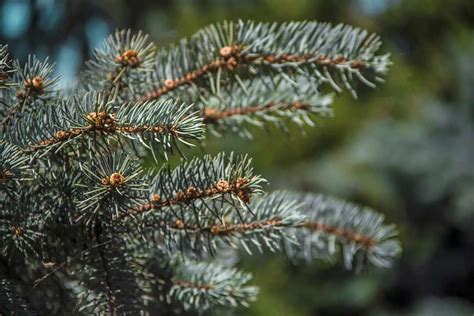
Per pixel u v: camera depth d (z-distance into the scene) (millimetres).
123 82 1103
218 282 1136
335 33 1140
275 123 1200
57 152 1032
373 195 5176
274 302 3549
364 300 4918
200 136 981
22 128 1017
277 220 1083
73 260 1060
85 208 989
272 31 1133
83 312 1070
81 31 4105
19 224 1027
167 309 1159
